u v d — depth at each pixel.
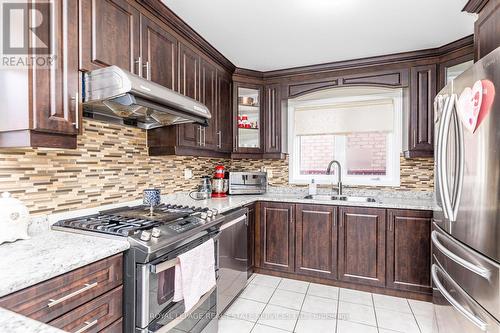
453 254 1.47
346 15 2.01
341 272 2.64
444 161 1.59
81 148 1.72
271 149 3.22
